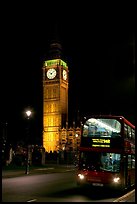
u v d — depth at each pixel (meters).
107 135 23.66
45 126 156.25
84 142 24.06
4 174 39.22
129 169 25.47
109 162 23.31
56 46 160.00
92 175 23.44
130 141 25.86
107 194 22.84
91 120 24.11
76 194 21.59
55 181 32.03
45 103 158.00
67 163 81.56
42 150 67.81
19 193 21.02
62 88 158.38
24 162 58.59
